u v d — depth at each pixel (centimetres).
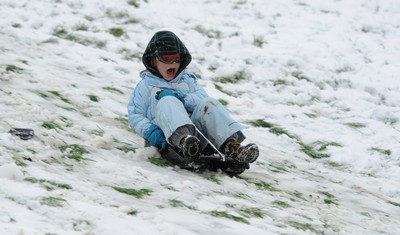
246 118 2283
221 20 3139
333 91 2648
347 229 1324
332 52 2969
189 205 1232
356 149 2133
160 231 1049
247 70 2706
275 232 1185
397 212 1590
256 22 3177
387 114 2459
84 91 2033
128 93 2200
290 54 2897
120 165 1388
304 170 1864
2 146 1318
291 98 2536
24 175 1178
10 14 2803
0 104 1620
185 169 1501
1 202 1037
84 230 1002
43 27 2767
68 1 3036
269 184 1585
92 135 1600
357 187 1783
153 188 1293
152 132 1502
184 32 2967
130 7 3086
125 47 2706
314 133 2234
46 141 1430
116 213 1085
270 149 2022
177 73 1606
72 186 1182
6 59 2159
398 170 2003
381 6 3531
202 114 1500
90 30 2820
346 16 3362
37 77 2031
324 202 1538
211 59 2766
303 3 3462
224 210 1241
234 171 1548
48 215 1027
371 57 2983
